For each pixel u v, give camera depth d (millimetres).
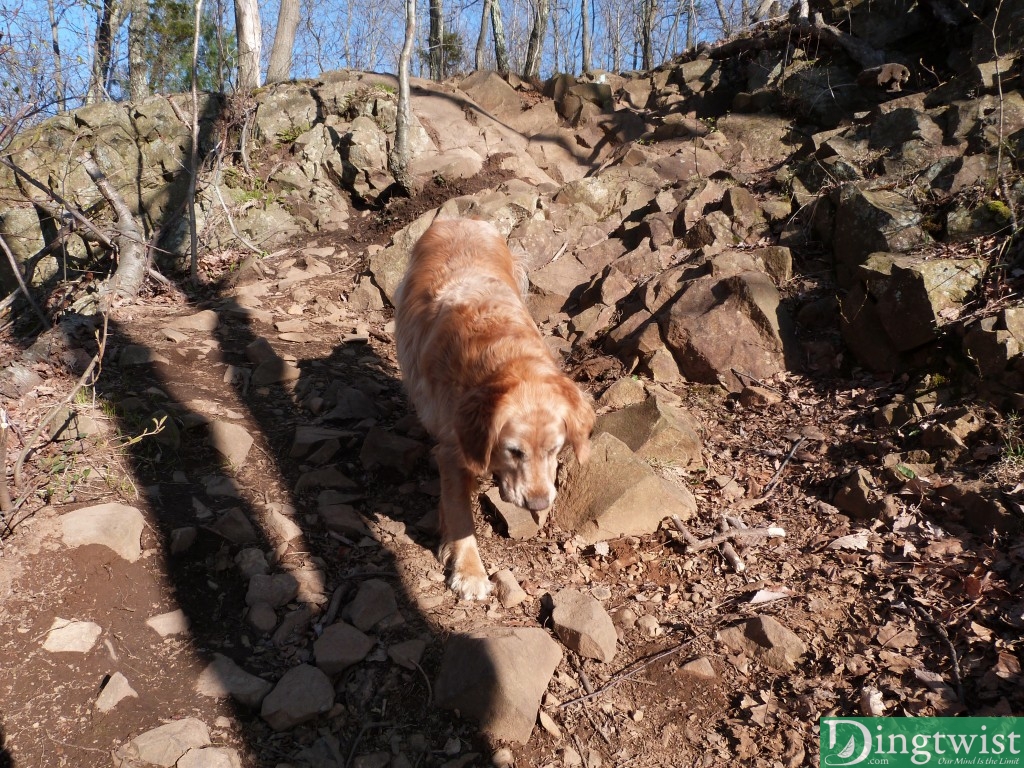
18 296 2916
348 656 1226
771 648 1234
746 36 4254
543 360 1410
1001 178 2062
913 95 2871
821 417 1841
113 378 1933
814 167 2633
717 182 2865
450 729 1149
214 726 1126
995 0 2961
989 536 1359
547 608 1355
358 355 2299
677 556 1477
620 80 4438
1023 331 1675
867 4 3566
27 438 1601
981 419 1592
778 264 2293
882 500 1487
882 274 1920
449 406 1451
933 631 1227
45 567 1267
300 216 3463
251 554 1405
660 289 2295
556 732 1146
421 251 1842
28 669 1142
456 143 3736
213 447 1681
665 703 1192
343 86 3852
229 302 2658
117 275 2697
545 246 2793
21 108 1730
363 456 1697
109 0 4230
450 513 1444
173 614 1282
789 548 1473
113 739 1083
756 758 1098
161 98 3643
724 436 1857
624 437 1771
